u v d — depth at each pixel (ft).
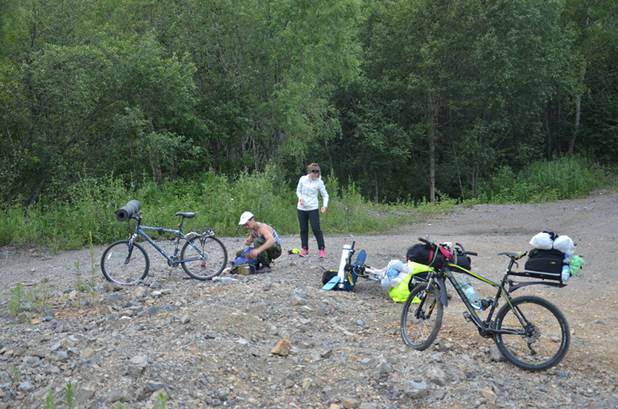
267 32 72.95
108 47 59.72
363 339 21.84
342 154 115.55
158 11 72.74
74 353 19.48
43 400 17.02
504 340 20.88
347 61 78.59
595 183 97.91
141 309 24.38
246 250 31.81
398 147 105.70
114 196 51.57
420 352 19.93
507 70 98.22
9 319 24.16
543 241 19.25
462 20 99.50
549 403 17.24
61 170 57.67
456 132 113.80
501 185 98.37
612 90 131.13
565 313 25.73
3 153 56.80
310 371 18.69
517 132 118.01
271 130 75.77
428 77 101.86
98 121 62.44
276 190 70.38
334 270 31.48
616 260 36.17
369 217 60.23
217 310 22.86
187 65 64.54
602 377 18.85
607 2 115.85
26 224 48.52
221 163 77.15
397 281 26.99
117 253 29.76
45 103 55.98
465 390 17.43
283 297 25.72
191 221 50.08
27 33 58.34
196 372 18.04
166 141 62.44
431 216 68.23
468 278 31.58
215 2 70.69
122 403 16.53
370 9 104.83
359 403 16.98
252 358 19.22
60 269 36.55
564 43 109.09
